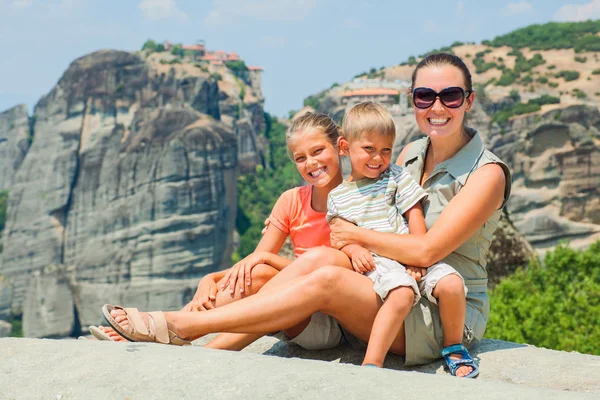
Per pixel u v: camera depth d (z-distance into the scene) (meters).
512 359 3.49
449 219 3.46
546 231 91.31
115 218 118.81
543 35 146.62
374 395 2.39
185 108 125.62
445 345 3.45
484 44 153.50
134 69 129.38
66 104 129.12
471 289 3.67
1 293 122.56
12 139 165.25
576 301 15.32
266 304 3.33
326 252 3.54
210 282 3.79
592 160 91.75
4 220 147.25
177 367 2.71
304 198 3.99
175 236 115.50
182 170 116.69
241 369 2.65
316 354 3.81
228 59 191.12
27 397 2.63
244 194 149.88
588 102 119.00
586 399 2.31
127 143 122.81
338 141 3.88
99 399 2.56
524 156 93.88
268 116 180.75
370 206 3.67
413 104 3.80
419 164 3.95
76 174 124.12
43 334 115.94
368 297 3.38
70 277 119.25
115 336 3.31
